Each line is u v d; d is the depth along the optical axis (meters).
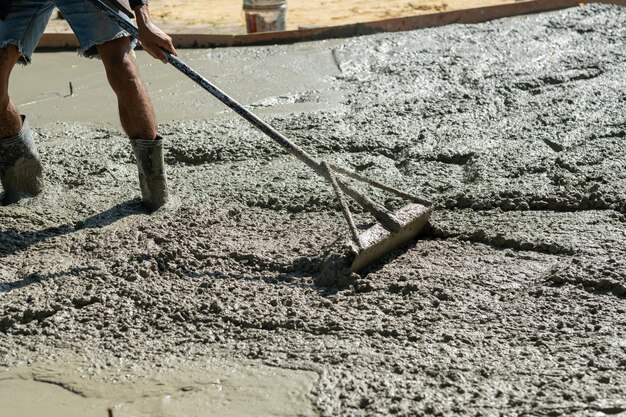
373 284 4.91
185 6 11.55
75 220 5.59
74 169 6.16
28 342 4.68
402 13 10.80
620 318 4.60
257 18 9.21
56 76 8.28
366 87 7.55
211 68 8.30
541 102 6.91
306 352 4.52
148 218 5.53
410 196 5.31
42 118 7.25
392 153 6.27
